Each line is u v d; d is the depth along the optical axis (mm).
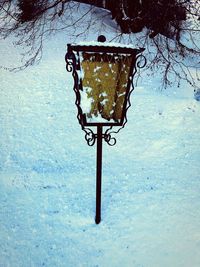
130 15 7973
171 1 6785
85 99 2613
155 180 3895
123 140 4863
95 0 10773
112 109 2691
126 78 2588
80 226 3178
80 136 4996
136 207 3412
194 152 4535
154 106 5902
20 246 2936
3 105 5789
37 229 3133
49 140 4871
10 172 4082
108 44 2408
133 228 3127
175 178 3932
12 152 4535
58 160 4387
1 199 3553
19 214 3328
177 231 3064
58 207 3438
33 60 7375
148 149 4645
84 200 3543
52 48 8531
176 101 6133
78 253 2877
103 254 2861
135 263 2754
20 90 6359
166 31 7715
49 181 3908
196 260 2744
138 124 5316
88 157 4457
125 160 4371
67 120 5453
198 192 3658
